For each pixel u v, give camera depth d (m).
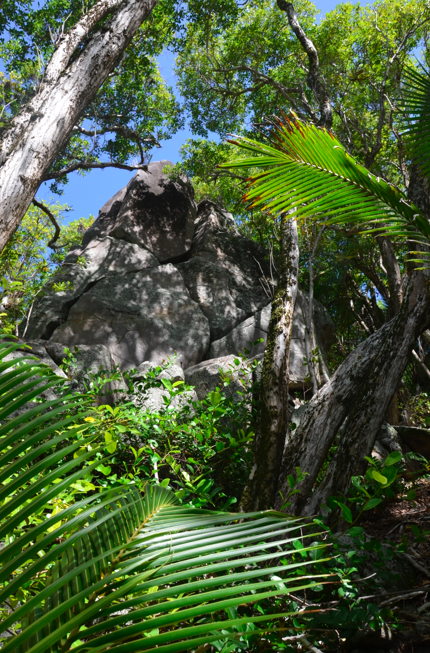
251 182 2.31
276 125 2.22
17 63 12.59
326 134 2.12
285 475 4.61
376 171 10.82
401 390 10.87
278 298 5.81
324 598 2.87
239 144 2.25
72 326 10.10
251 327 10.71
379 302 17.02
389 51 11.52
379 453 7.01
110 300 10.58
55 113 5.28
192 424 4.86
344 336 15.62
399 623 2.84
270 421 4.84
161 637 0.60
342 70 12.08
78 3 11.87
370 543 2.67
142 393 6.50
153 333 10.33
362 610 2.41
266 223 11.37
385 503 5.49
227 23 12.55
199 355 10.32
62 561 0.94
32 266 9.41
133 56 12.77
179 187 13.59
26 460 0.94
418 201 4.94
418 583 3.48
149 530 1.06
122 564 0.84
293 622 2.32
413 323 4.74
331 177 2.22
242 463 5.30
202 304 11.29
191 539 0.90
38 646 0.59
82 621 0.62
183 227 12.96
